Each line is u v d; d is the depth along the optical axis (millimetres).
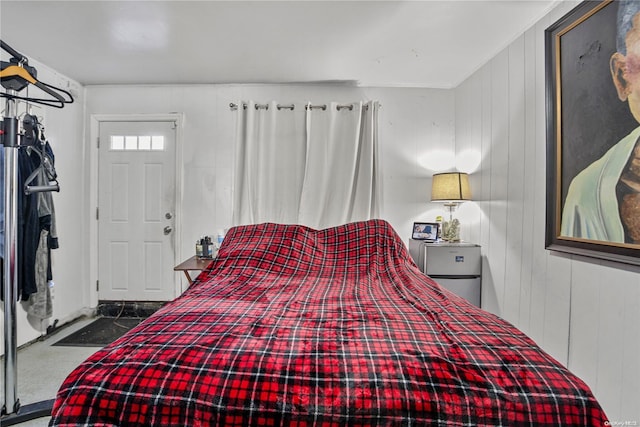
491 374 886
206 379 877
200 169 3236
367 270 2168
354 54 2615
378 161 3105
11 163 1724
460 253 2721
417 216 3264
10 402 1705
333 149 3139
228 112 3225
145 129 3244
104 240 3266
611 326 1565
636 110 1427
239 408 821
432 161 3268
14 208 1729
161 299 3273
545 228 1991
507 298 2398
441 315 1307
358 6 1997
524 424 793
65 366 2285
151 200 3258
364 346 1031
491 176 2619
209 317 1282
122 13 2061
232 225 3117
